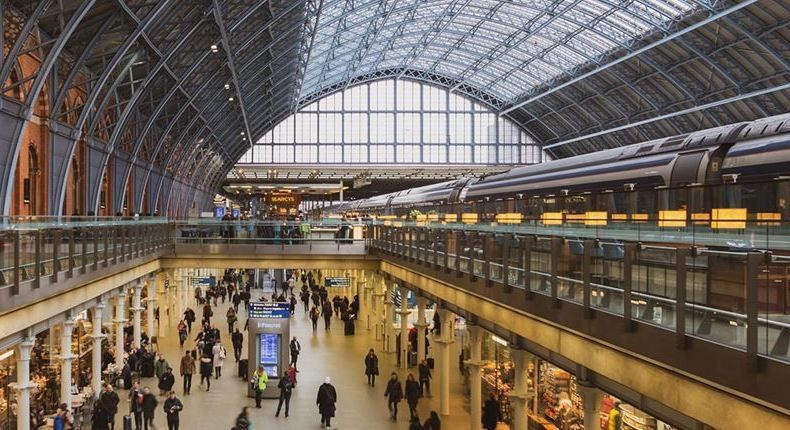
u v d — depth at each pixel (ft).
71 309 65.00
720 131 61.26
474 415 68.33
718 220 32.81
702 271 28.73
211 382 95.66
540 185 92.99
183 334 121.39
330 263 124.67
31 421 63.62
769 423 24.97
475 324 66.64
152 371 99.19
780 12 152.87
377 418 77.97
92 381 78.64
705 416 28.55
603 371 37.60
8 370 67.77
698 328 28.94
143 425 71.97
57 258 55.52
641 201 55.83
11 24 69.26
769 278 25.23
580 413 62.80
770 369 24.67
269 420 76.33
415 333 108.88
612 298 35.99
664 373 31.53
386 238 111.75
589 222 42.75
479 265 57.00
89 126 100.12
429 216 92.43
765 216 43.16
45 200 84.38
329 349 118.83
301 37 160.56
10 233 44.83
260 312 87.66
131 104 106.01
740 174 55.72
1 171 66.85
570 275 40.81
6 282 44.37
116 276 82.99
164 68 110.01
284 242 124.98
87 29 83.97
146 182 141.69
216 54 124.16
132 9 83.41
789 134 51.55
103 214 115.14
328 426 74.08
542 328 46.01
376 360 93.97
